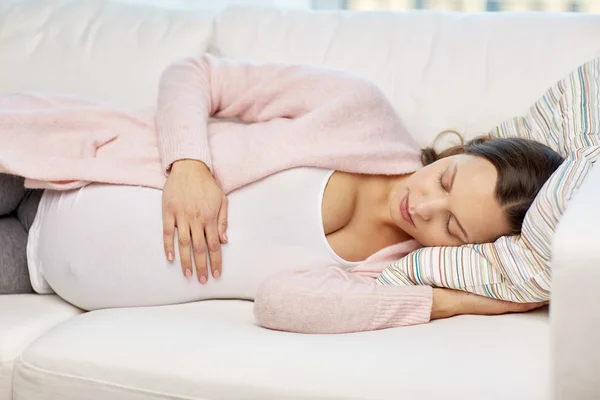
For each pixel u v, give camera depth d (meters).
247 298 1.29
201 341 1.00
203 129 1.29
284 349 0.96
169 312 1.17
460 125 1.42
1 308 1.21
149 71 1.57
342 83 1.35
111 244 1.24
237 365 0.94
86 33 1.62
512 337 1.00
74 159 1.30
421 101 1.44
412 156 1.35
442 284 1.16
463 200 1.18
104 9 1.67
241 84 1.40
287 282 1.12
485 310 1.15
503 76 1.41
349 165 1.28
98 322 1.09
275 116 1.38
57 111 1.34
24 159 1.27
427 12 1.55
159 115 1.34
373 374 0.90
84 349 1.01
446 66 1.45
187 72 1.40
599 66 1.27
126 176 1.28
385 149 1.32
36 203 1.42
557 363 0.75
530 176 1.17
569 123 1.24
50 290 1.33
